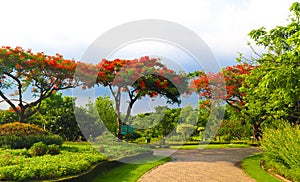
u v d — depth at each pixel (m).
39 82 17.75
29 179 6.38
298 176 7.52
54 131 21.50
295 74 9.27
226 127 24.70
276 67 10.66
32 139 11.50
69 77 17.42
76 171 7.20
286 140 8.84
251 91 13.71
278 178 8.30
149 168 9.59
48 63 16.77
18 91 18.61
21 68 16.77
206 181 7.75
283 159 8.79
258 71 12.53
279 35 10.98
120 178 7.99
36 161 7.71
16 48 16.66
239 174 8.77
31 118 22.31
